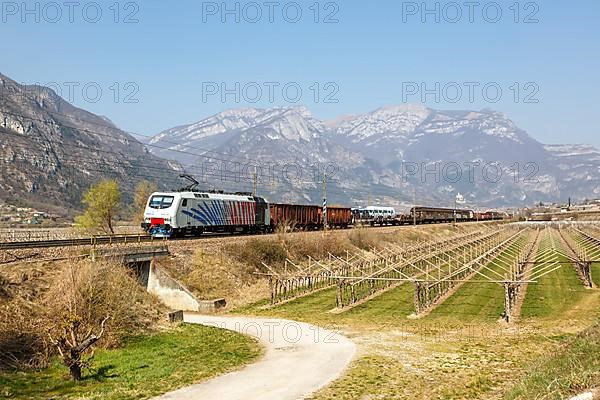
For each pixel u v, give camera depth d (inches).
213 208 2256.4
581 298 1797.5
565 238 4109.3
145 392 855.7
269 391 869.8
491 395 847.7
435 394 849.5
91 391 850.8
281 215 2859.3
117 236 1738.4
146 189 3164.4
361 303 1770.4
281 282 1831.9
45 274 1197.7
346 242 2837.1
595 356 789.2
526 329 1369.3
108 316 1037.8
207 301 1601.9
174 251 1798.7
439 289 1827.0
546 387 687.1
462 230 4424.2
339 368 1012.5
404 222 4340.6
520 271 2101.4
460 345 1206.9
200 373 968.9
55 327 995.3
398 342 1235.2
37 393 826.8
